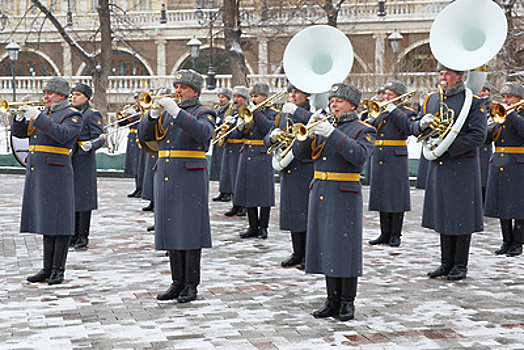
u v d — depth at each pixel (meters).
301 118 7.05
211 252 9.41
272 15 27.66
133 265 8.57
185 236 6.76
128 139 15.34
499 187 9.32
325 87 6.76
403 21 35.31
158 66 41.50
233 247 9.76
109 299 6.94
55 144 7.58
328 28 6.82
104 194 16.06
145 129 6.92
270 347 5.49
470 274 8.12
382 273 8.16
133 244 9.95
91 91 9.69
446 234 7.82
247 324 6.10
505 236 9.40
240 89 11.88
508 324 6.14
